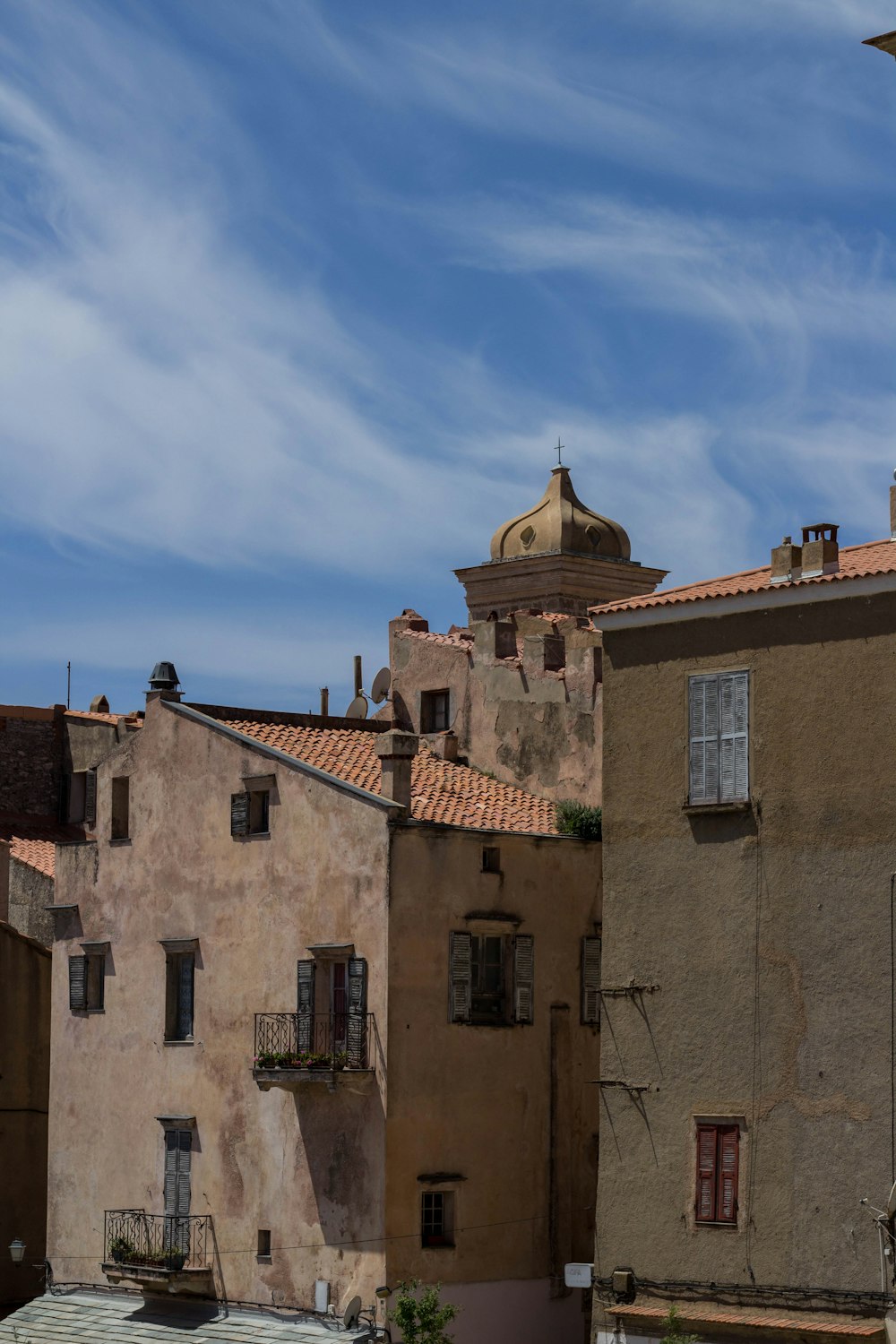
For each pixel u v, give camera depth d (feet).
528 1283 141.49
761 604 120.26
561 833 149.07
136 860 156.97
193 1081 149.69
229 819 149.69
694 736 122.42
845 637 116.88
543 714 157.79
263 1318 141.49
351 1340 133.49
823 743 117.19
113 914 158.40
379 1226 134.72
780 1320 114.52
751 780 119.75
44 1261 165.68
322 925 141.59
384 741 140.77
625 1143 122.21
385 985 136.56
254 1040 145.28
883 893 113.91
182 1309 147.33
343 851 140.87
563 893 147.43
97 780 161.99
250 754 148.87
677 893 122.01
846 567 119.85
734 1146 118.01
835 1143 114.21
